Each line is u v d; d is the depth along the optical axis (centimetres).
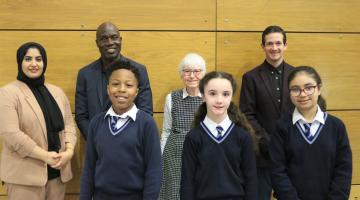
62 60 340
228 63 356
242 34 356
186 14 349
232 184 211
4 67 335
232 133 217
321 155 220
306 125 225
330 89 367
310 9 360
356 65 368
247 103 311
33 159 267
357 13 365
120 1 342
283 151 229
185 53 352
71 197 346
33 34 336
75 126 309
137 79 217
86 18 340
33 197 269
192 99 299
